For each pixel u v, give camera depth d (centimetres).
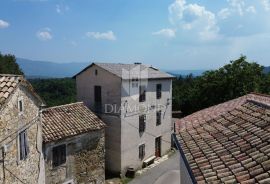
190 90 4088
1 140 875
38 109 1247
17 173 1011
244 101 1115
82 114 1938
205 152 748
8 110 925
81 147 1758
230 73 3250
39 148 1280
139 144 2477
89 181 1825
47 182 1559
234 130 823
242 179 544
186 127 1041
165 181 2138
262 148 630
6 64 4225
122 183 2153
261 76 3275
